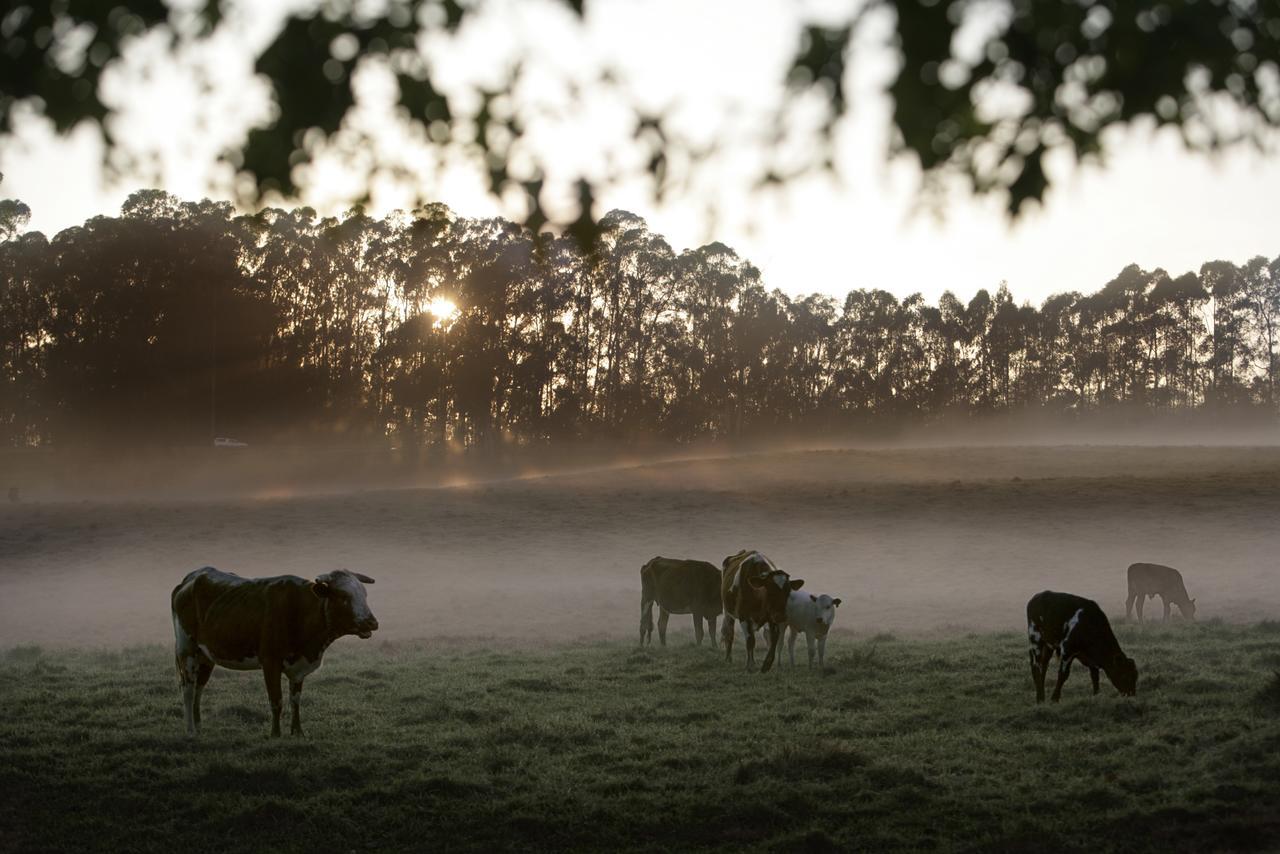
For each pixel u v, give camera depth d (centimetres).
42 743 1179
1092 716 1252
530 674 1694
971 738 1167
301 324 8894
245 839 879
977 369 11938
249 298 8344
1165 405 11888
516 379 8962
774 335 10456
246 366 8650
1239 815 871
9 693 1497
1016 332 11631
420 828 903
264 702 1414
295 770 1052
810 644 1755
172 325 8169
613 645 2284
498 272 8481
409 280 8631
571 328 9356
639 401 9781
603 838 879
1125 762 1048
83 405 8219
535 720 1279
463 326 8762
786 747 1091
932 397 11469
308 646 1200
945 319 11706
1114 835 852
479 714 1331
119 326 8188
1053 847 823
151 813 946
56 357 8362
